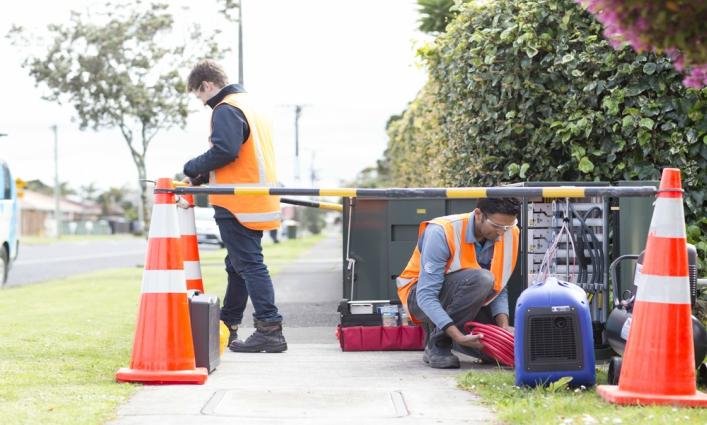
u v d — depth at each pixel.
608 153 7.95
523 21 8.15
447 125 10.74
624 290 7.05
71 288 15.57
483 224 6.37
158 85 23.88
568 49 8.09
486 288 6.34
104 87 23.50
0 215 16.59
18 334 8.16
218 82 7.09
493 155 8.81
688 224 7.78
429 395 5.27
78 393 5.18
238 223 7.12
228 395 5.25
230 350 7.30
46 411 4.66
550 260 6.96
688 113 7.64
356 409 4.88
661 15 3.43
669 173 5.06
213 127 6.93
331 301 13.02
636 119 7.71
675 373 4.90
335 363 6.66
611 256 7.26
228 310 7.62
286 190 5.77
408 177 18.55
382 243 8.09
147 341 5.68
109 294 13.96
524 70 8.26
